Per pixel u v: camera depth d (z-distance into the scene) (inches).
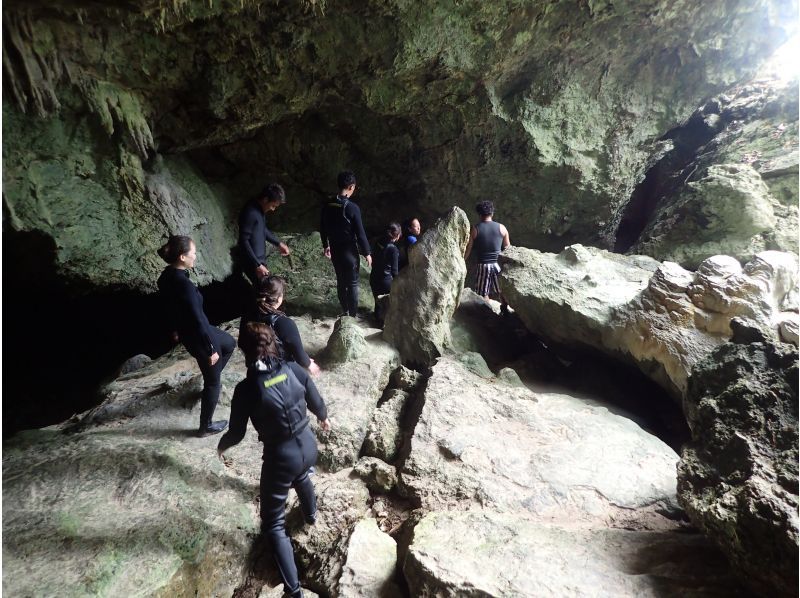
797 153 326.3
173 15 213.2
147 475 137.9
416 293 207.0
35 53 208.7
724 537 95.1
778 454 98.7
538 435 157.8
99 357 374.3
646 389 211.9
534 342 257.6
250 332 112.5
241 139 350.9
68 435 164.6
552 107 358.3
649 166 434.9
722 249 288.8
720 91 394.3
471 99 335.6
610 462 146.1
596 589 98.2
